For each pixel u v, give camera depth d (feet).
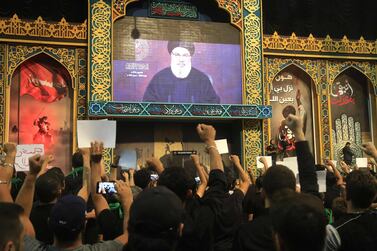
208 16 53.06
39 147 19.72
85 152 14.93
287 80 56.54
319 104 56.13
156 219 7.11
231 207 11.93
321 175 15.93
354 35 61.36
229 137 54.90
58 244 9.18
